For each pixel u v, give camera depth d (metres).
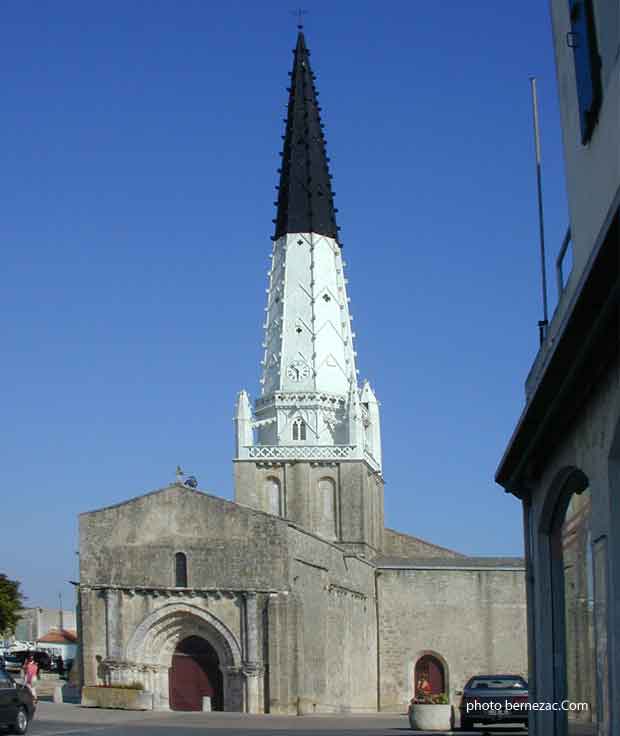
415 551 107.94
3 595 124.19
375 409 109.25
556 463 19.88
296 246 106.81
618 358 13.98
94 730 48.44
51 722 53.53
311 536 78.75
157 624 74.81
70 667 113.12
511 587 95.06
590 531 16.95
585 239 15.37
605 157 13.90
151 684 74.44
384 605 95.38
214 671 74.75
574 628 19.83
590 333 14.26
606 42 13.46
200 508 75.44
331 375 104.19
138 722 55.75
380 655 94.75
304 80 110.88
